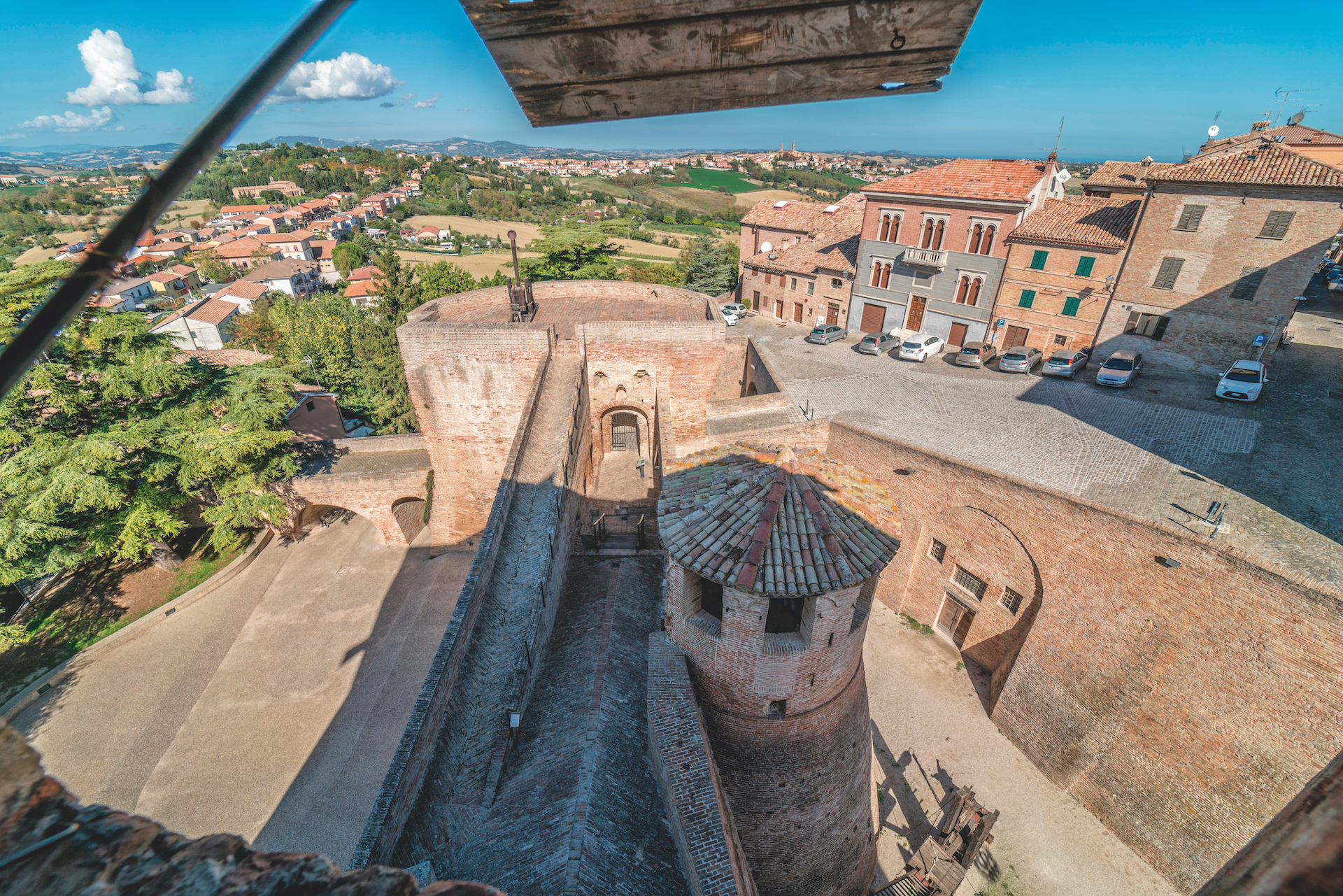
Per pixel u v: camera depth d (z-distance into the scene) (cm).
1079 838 2088
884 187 4262
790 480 1388
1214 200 3077
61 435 2850
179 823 2173
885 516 1406
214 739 2461
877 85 365
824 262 4838
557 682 1584
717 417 3017
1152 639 1909
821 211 5619
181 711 2592
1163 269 3303
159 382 2994
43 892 223
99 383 2938
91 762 2388
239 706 2605
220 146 155
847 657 1428
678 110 380
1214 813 1855
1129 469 2370
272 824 2155
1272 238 2980
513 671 1505
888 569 2873
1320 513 2039
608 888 1090
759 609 1287
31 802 228
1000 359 3744
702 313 3538
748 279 5684
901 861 2031
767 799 1477
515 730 1401
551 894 1065
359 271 11462
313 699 2631
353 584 3303
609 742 1377
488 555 1670
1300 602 1606
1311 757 1653
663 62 328
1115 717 2030
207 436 3038
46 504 2598
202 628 3031
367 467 3628
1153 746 1958
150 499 2952
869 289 4559
